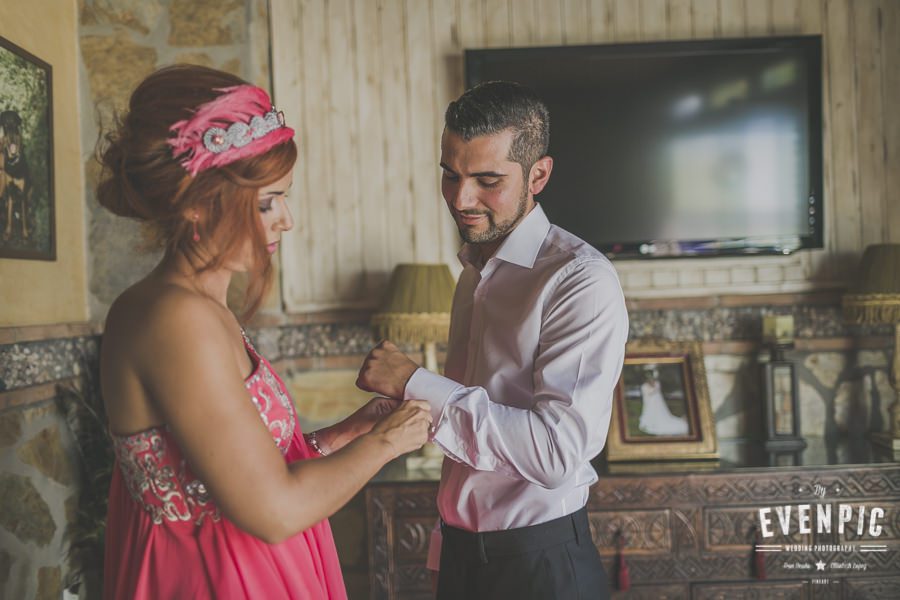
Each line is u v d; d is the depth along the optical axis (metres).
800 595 2.77
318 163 3.42
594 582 1.63
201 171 1.06
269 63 3.38
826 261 3.38
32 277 2.32
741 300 3.37
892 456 2.92
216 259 1.08
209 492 1.05
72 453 2.38
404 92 3.41
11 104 2.17
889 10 3.34
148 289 1.10
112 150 1.11
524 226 1.65
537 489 1.57
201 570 1.12
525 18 3.39
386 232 3.43
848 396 3.38
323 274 3.43
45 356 2.26
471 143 1.51
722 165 3.35
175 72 1.11
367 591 3.27
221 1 3.04
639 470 2.81
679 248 3.35
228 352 1.07
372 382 1.49
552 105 3.35
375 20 3.40
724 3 3.38
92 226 2.76
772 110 3.33
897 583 2.76
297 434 1.30
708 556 2.77
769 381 3.15
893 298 3.03
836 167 3.38
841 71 3.36
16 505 2.06
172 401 1.04
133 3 2.86
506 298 1.65
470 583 1.62
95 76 2.81
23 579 2.09
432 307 3.07
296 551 1.20
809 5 3.36
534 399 1.53
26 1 2.38
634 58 3.33
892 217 3.36
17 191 2.19
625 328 1.58
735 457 2.99
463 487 1.62
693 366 3.13
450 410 1.45
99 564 2.46
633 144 3.35
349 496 1.12
